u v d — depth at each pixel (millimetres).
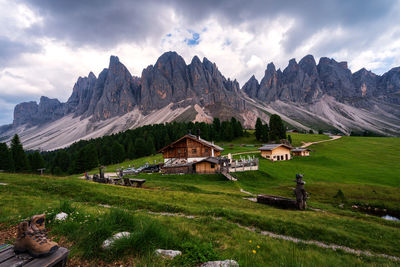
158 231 5867
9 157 71438
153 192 19312
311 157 69000
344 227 12922
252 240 7785
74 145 142375
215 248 6172
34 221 3797
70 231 5973
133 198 15297
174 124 143625
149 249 5035
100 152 101250
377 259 8820
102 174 30594
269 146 70875
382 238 11766
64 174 84688
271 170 49375
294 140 115062
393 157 70250
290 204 17781
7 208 9859
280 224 11484
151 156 94875
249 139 117875
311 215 15266
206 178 39188
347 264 7598
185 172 43875
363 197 28922
